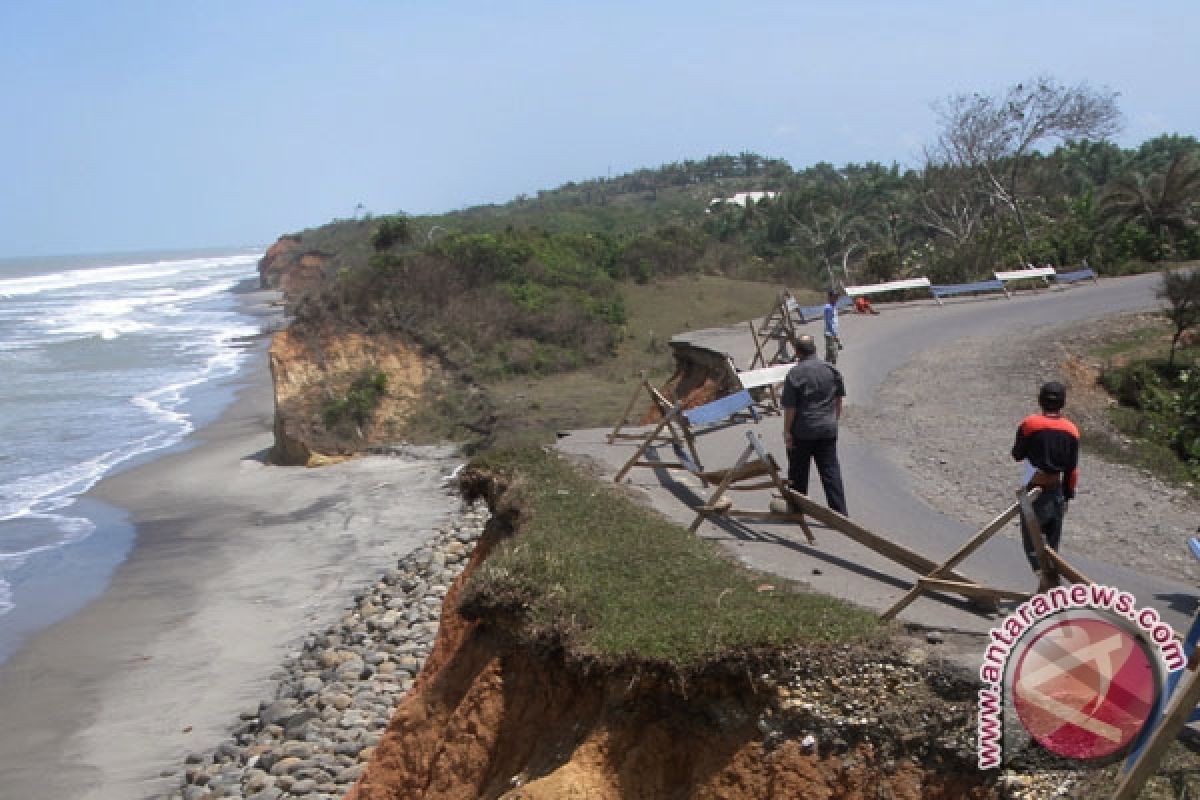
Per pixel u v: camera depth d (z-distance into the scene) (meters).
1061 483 8.42
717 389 21.52
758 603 8.30
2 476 33.81
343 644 18.39
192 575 23.58
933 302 33.09
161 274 177.50
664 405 14.18
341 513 27.94
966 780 6.45
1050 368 23.31
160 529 27.52
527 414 34.75
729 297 53.47
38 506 30.14
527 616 8.77
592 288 49.84
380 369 39.50
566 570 9.23
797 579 9.50
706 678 7.43
